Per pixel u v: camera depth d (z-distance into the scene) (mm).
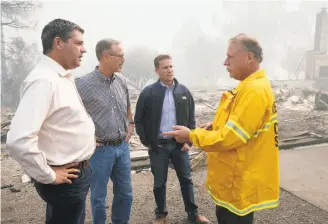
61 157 1919
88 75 2967
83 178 2078
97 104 2889
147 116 3414
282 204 3871
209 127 2465
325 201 3916
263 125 2035
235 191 2080
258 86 1957
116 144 3000
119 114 3027
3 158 6348
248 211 2062
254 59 2080
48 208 2137
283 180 4672
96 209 2959
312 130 8422
